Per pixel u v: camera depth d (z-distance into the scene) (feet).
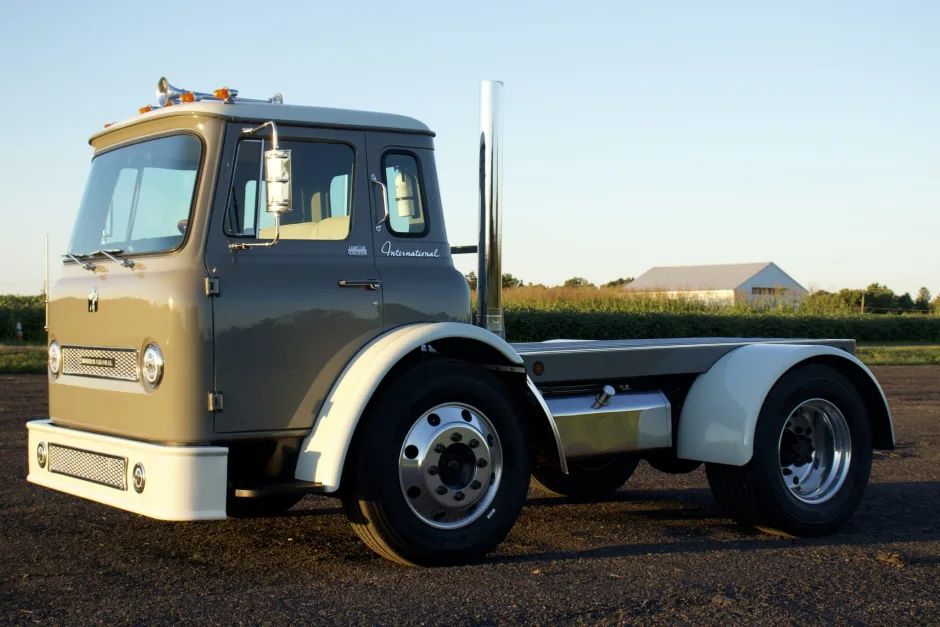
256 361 16.78
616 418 21.07
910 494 26.45
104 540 19.84
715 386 21.54
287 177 15.92
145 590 16.10
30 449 19.31
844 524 22.48
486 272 20.63
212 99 17.93
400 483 17.25
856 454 21.91
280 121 17.47
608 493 25.41
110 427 17.53
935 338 136.36
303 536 20.34
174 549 19.12
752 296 150.00
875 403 22.81
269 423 16.87
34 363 60.80
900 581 16.93
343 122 18.06
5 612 14.84
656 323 112.68
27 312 92.84
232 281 16.69
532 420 19.36
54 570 17.47
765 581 16.76
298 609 14.92
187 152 17.17
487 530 17.99
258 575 17.10
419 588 16.08
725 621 14.55
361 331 17.78
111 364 17.47
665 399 21.84
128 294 17.03
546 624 14.26
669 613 14.87
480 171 20.63
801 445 21.93
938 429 40.63
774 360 21.30
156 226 17.29
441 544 17.53
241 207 17.02
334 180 17.94
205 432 16.34
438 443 17.58
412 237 18.57
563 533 21.13
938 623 14.66
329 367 17.43
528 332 106.83
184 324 16.25
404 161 18.70
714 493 21.74
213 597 15.62
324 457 16.62
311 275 17.37
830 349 22.00
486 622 14.30
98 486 17.30
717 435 21.11
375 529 17.13
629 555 18.78
